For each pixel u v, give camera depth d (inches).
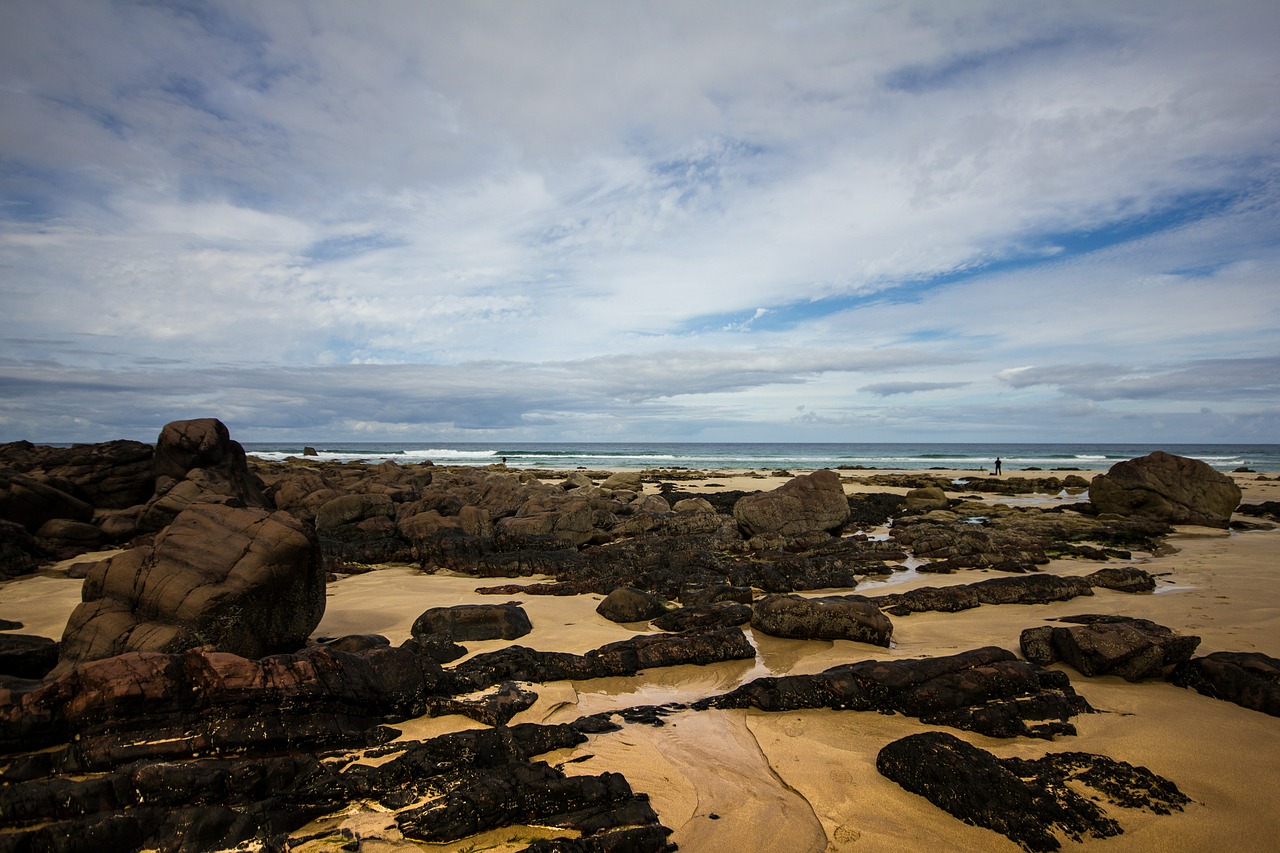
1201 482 1048.2
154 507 737.0
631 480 1520.7
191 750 236.8
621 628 446.6
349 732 264.2
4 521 637.9
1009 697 303.0
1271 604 483.5
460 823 209.2
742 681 353.1
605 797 225.3
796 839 208.1
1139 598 519.2
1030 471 2544.3
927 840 207.3
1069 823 209.2
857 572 646.5
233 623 334.3
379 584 585.9
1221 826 209.0
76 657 315.9
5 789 205.8
